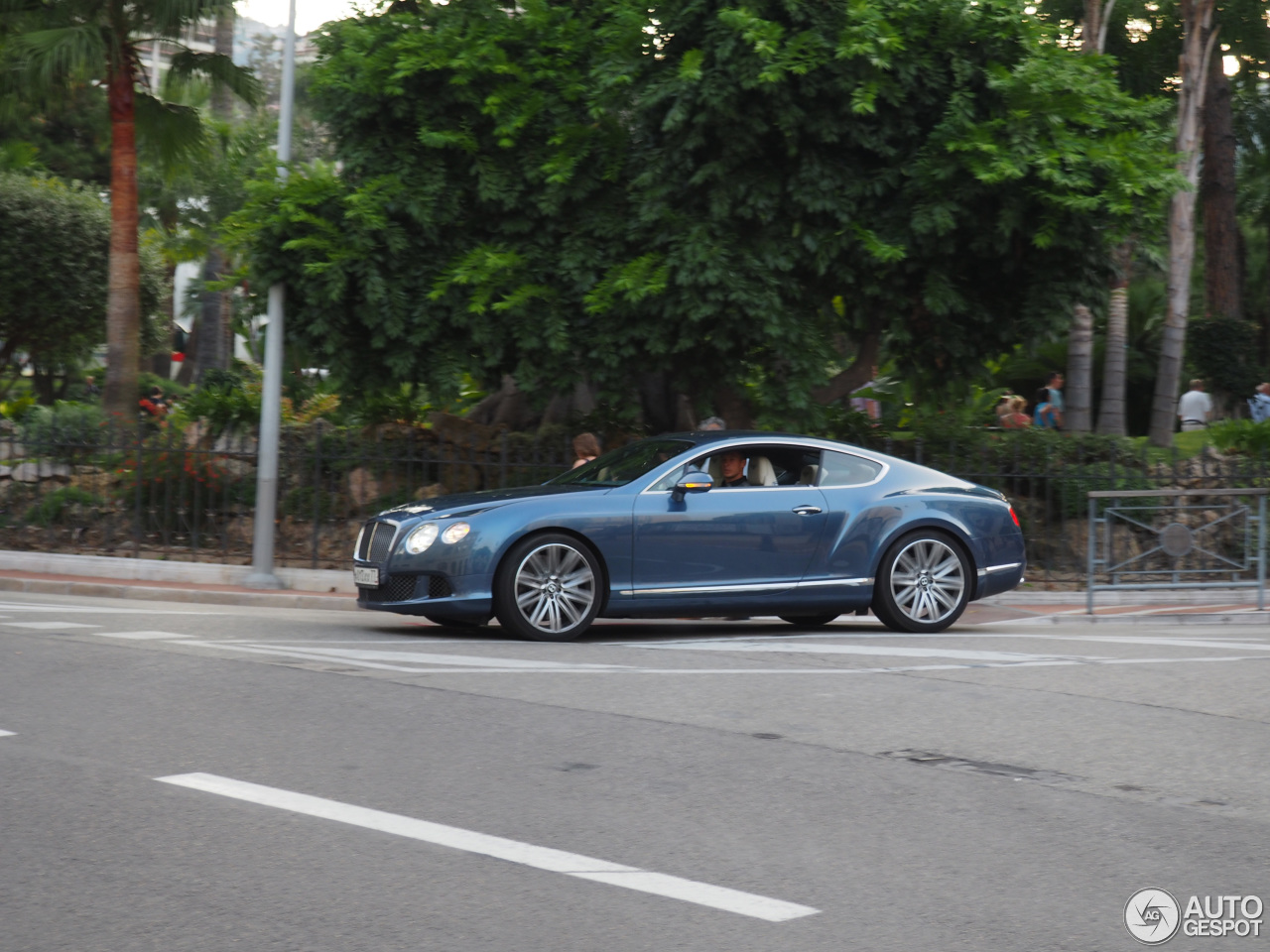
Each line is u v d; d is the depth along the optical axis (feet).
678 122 43.50
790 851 16.21
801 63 42.29
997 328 49.88
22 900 14.08
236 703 24.08
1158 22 97.19
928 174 44.52
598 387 49.78
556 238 48.73
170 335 125.90
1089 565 42.91
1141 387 99.04
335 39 49.85
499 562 32.60
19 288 92.38
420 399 60.64
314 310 47.42
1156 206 45.78
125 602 42.65
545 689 25.81
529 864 15.49
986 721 23.79
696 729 22.62
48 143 130.82
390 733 21.91
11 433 52.85
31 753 20.33
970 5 44.42
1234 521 45.57
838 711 24.32
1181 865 16.03
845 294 49.32
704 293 44.80
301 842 16.17
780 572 34.78
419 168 47.93
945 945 13.25
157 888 14.52
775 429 47.80
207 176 89.20
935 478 37.01
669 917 13.85
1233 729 23.58
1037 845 16.69
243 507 52.85
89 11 63.05
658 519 33.73
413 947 12.92
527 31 48.44
